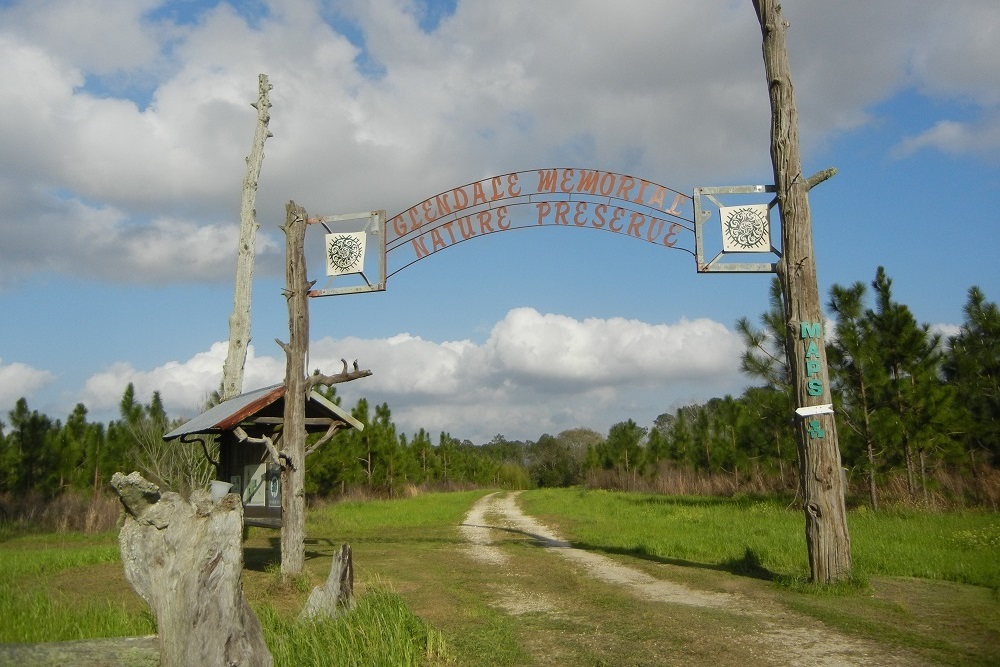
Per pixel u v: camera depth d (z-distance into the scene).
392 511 27.78
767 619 8.40
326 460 31.98
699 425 38.06
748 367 23.64
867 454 20.28
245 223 18.72
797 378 10.79
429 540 17.89
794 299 10.96
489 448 94.06
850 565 10.22
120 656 4.24
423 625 7.63
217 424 11.75
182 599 4.37
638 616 8.62
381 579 11.70
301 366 11.62
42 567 13.39
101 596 10.48
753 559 12.60
